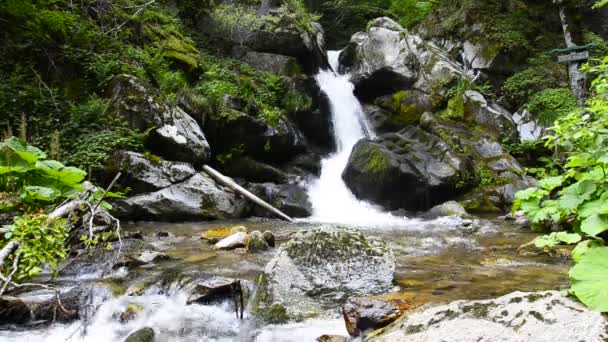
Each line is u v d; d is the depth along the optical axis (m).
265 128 9.97
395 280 4.12
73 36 9.20
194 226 7.41
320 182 10.52
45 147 7.58
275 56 12.15
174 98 9.27
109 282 4.20
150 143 8.44
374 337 2.70
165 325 3.58
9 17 8.71
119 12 10.38
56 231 3.19
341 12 18.44
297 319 3.43
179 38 11.42
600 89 5.23
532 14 13.64
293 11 13.27
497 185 9.83
